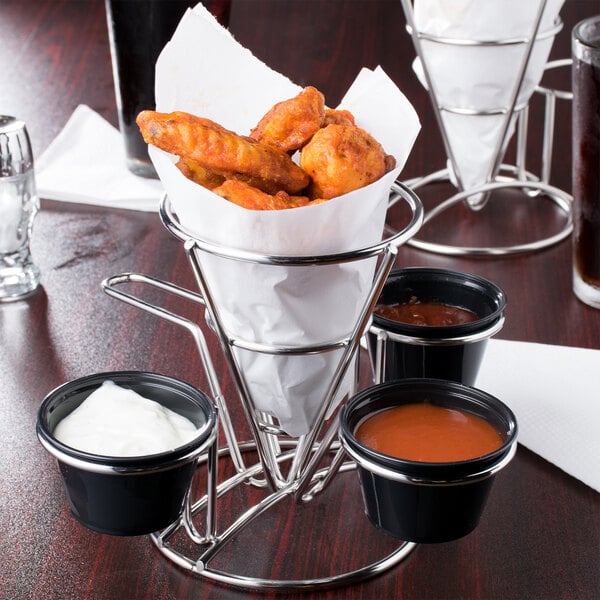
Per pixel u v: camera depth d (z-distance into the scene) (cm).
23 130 105
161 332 99
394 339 71
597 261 101
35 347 96
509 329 99
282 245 58
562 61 125
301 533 70
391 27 190
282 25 192
